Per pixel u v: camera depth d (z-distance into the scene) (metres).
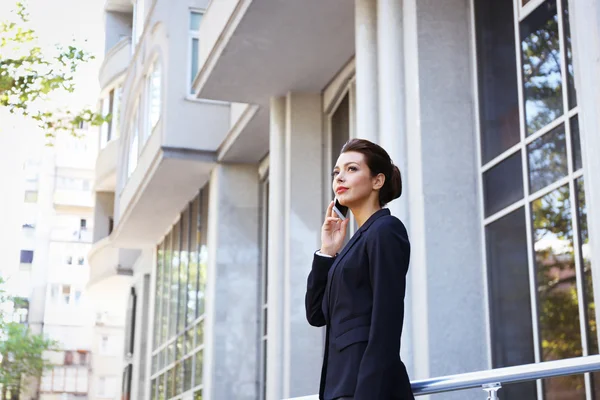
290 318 12.09
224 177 16.19
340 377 3.31
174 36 16.44
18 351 29.62
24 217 50.12
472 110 8.14
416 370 7.58
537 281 7.05
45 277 49.53
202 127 16.25
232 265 15.96
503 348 7.37
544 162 7.16
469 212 7.88
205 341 15.99
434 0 8.33
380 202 3.71
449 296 7.58
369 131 8.58
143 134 19.03
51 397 47.75
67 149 51.59
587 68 5.64
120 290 28.62
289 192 12.57
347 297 3.39
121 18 31.95
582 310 6.50
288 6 10.59
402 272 3.31
